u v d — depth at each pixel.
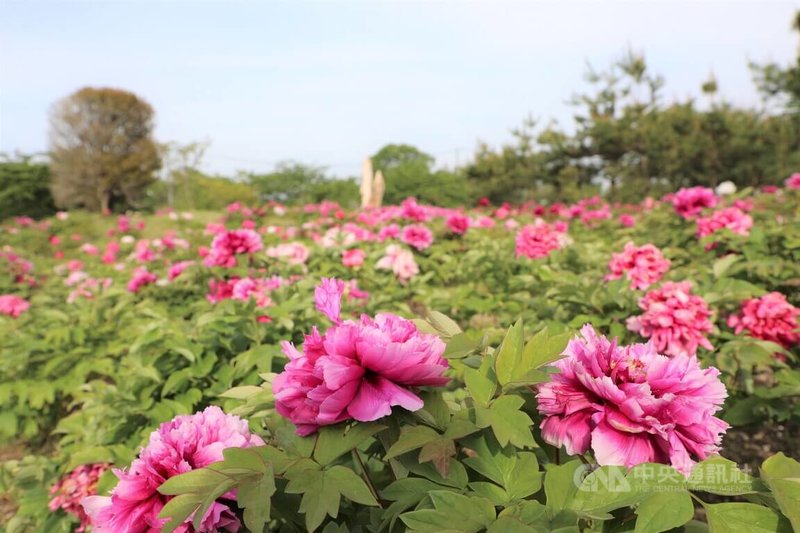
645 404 1.11
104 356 4.58
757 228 5.09
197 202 45.03
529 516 1.06
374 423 1.20
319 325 3.24
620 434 1.12
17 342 4.66
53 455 4.10
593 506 1.06
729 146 31.83
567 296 3.54
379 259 5.80
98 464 2.84
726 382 3.10
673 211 7.65
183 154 45.09
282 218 15.27
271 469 1.10
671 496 1.03
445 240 7.87
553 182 40.50
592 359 1.21
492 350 1.39
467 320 4.48
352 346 1.19
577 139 38.88
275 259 5.38
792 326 3.22
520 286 4.48
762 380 3.53
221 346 2.98
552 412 1.22
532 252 5.50
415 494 1.21
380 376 1.21
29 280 10.64
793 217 6.93
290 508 1.28
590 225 11.60
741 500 1.29
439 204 44.09
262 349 2.67
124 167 43.25
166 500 1.24
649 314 3.06
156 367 2.94
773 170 31.50
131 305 5.38
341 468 1.15
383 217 10.24
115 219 22.36
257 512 1.04
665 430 1.10
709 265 5.33
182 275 5.79
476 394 1.24
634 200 34.91
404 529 1.21
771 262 4.32
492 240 7.53
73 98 43.09
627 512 1.17
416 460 1.23
